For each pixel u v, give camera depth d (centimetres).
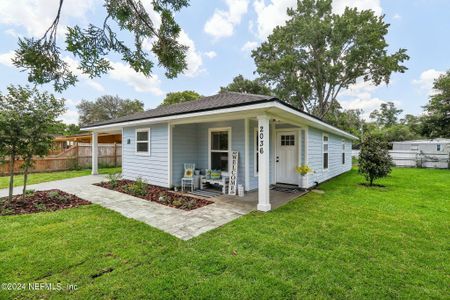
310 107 2350
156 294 210
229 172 709
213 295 211
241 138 689
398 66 1747
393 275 246
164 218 429
